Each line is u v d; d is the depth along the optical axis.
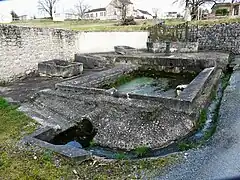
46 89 11.06
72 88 10.35
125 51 18.83
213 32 19.14
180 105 8.23
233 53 18.45
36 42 14.72
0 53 12.45
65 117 8.70
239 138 6.61
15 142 6.64
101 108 8.79
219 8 36.31
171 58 15.27
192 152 6.16
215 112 8.91
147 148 6.90
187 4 31.38
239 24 17.92
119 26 25.23
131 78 15.17
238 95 9.77
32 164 5.60
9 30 12.84
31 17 48.56
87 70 15.77
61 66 13.52
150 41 20.52
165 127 7.58
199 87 9.74
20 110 9.08
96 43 20.27
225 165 5.39
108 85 13.04
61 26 27.44
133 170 5.43
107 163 5.76
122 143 7.17
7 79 12.96
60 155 5.86
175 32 20.66
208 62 14.18
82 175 5.23
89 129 8.22
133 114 8.03
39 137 7.09
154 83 14.12
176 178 5.04
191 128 7.80
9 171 5.37
